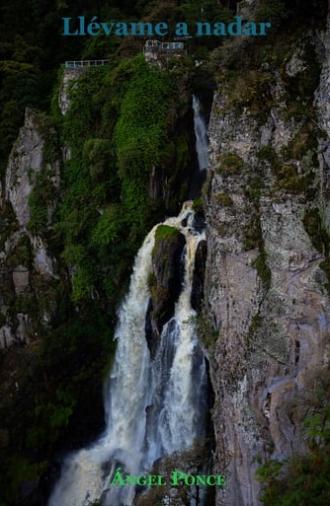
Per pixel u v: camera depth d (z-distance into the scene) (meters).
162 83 35.72
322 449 15.73
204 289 25.97
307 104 19.72
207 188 23.58
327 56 18.98
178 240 30.12
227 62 22.25
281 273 19.84
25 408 36.19
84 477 33.94
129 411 34.59
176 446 29.19
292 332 19.36
